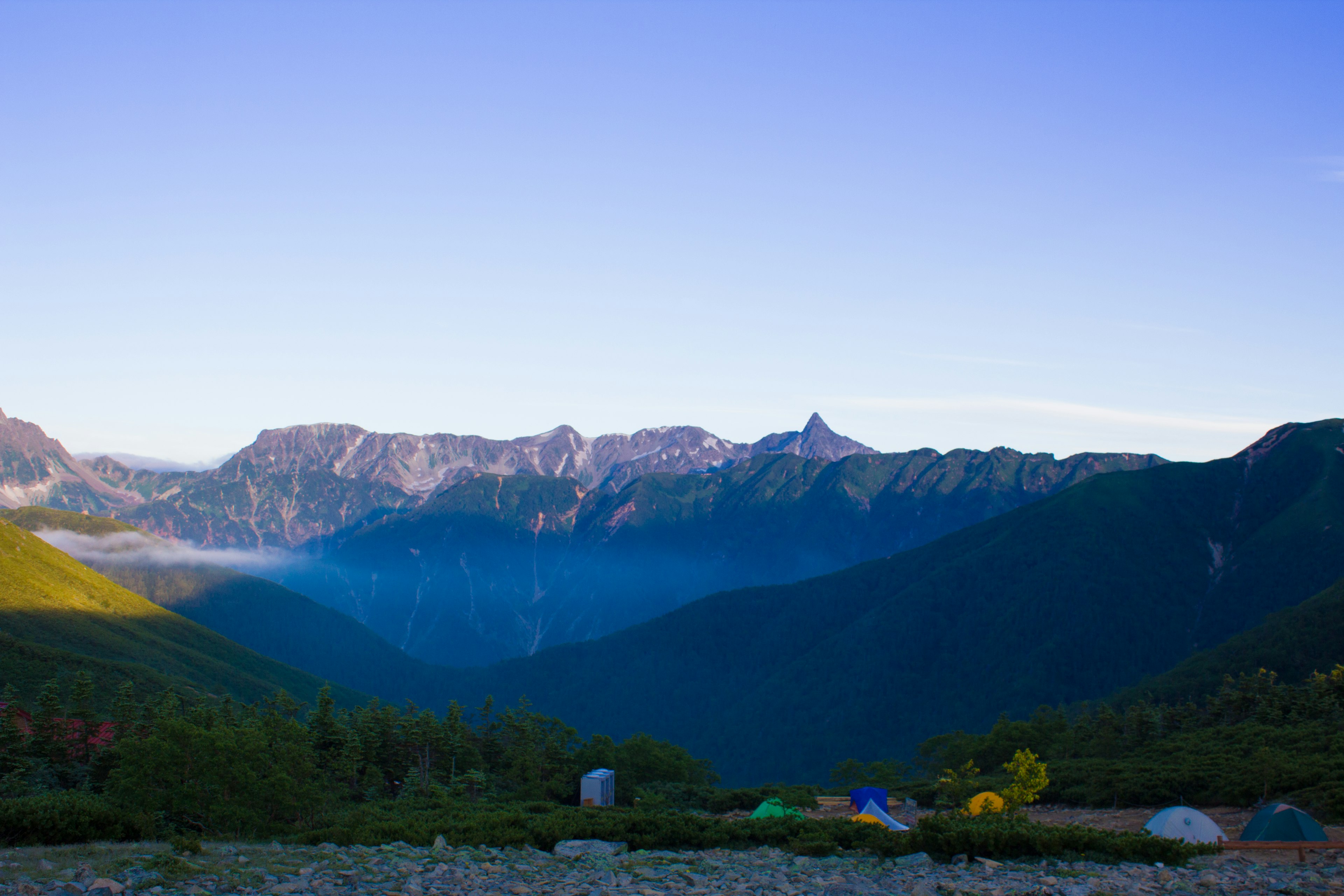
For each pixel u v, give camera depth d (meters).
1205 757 93.69
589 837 49.56
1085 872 37.81
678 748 143.50
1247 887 34.25
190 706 148.25
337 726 97.31
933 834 43.34
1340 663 184.75
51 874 31.53
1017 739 144.00
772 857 44.81
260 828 60.72
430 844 47.19
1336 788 65.56
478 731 119.69
